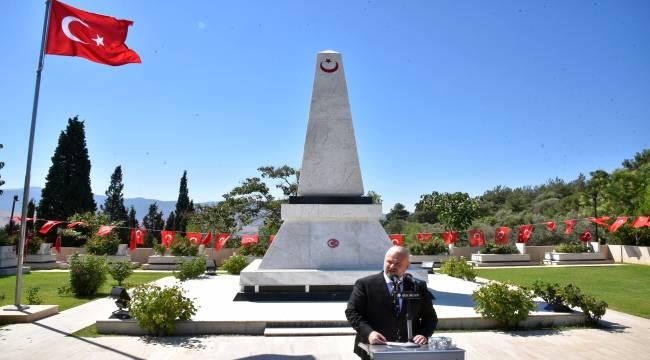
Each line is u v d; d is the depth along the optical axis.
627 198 35.53
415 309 4.14
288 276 11.99
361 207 12.95
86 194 35.97
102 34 10.92
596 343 8.08
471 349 7.70
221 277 18.19
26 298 12.95
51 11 10.48
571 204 47.88
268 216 33.25
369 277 4.34
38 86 10.18
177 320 8.90
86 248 25.83
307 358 7.18
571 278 18.91
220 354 7.41
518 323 9.20
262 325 8.99
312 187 13.22
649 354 7.38
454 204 31.45
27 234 23.61
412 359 3.58
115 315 9.14
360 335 4.08
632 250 26.84
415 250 27.86
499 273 21.42
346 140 13.44
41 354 7.35
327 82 13.62
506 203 59.88
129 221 42.22
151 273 21.70
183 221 39.50
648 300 12.95
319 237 12.93
